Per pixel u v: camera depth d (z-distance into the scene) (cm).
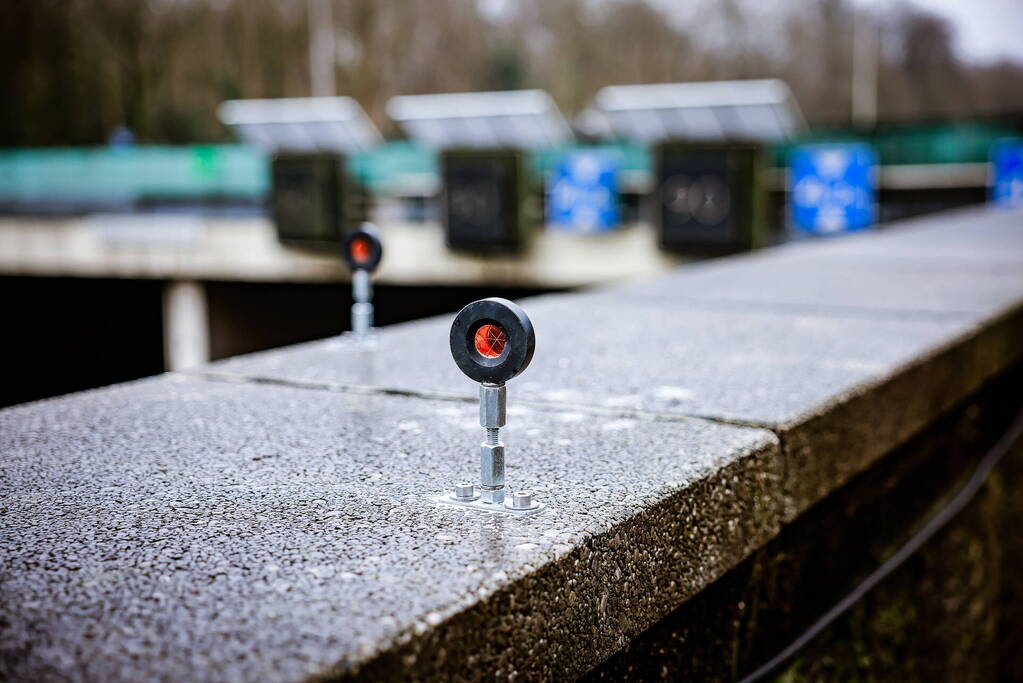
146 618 119
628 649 170
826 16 6122
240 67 5353
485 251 1528
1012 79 6297
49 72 5094
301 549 142
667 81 6191
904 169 1641
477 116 1453
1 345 2317
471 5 5925
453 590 127
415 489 172
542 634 139
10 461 192
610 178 1449
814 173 1419
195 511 160
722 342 328
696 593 178
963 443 363
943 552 341
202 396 252
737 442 201
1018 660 442
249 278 1709
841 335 337
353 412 233
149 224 1783
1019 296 429
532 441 206
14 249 1920
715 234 1354
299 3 5300
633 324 373
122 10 5100
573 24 6081
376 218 1681
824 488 232
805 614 242
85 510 161
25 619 118
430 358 304
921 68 6262
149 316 2089
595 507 161
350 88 5459
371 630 116
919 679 322
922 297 434
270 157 1653
